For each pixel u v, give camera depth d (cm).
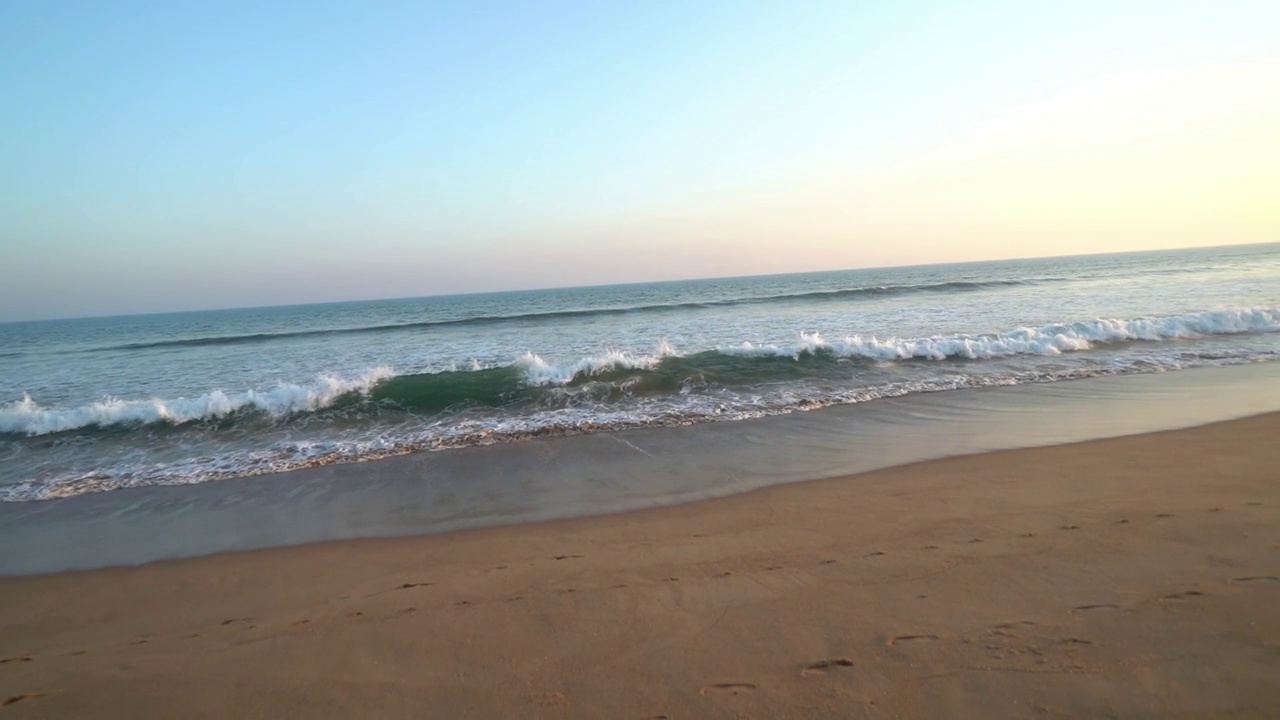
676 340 1803
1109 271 4550
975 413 836
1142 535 395
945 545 406
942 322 1847
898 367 1155
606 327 2445
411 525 545
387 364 1619
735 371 1142
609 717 253
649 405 967
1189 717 230
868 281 6062
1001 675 261
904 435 748
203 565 479
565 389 1056
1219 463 554
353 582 427
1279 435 641
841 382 1062
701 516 516
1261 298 2030
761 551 424
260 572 457
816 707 249
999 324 1719
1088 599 318
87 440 888
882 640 294
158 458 802
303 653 324
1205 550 366
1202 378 977
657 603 351
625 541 468
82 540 548
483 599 376
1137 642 277
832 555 405
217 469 751
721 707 253
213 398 1005
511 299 8281
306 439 866
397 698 278
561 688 275
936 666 270
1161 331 1375
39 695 301
